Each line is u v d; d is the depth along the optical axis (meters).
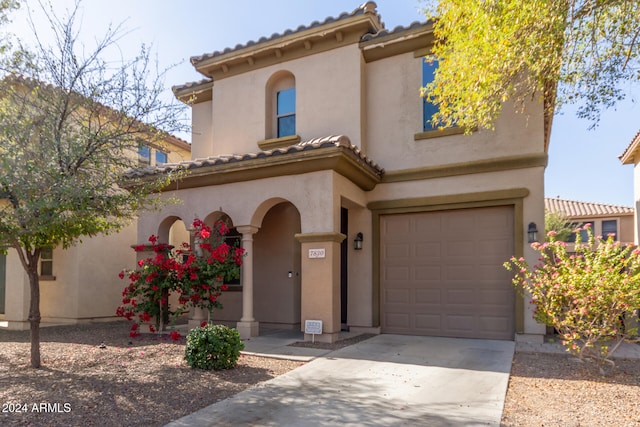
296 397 5.86
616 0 7.05
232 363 7.34
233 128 13.45
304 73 12.43
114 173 7.69
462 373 7.05
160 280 10.59
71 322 14.20
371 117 11.85
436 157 11.01
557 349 8.90
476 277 10.54
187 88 14.70
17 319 12.85
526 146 10.14
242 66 13.45
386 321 11.31
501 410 5.32
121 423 4.93
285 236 12.69
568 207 27.77
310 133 12.14
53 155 6.77
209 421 5.02
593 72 8.09
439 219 11.05
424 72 11.35
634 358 8.11
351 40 11.86
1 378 6.69
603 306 6.81
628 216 25.31
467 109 9.16
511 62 8.29
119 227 8.05
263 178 10.41
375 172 10.99
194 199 11.34
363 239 11.59
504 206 10.40
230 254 10.20
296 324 12.39
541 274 7.60
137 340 10.23
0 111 6.81
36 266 7.63
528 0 7.16
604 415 5.12
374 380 6.67
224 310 13.25
